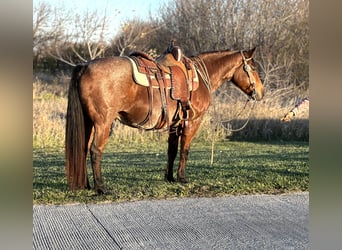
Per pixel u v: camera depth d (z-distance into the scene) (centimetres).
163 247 384
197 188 599
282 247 382
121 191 575
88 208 503
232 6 1767
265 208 505
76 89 530
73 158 526
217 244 390
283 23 1730
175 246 386
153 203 526
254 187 603
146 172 727
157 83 563
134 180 652
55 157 934
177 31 1836
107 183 627
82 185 530
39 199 535
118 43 1584
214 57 655
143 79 548
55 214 480
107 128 535
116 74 534
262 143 1164
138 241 399
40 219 461
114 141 1165
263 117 1244
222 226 440
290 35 1706
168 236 412
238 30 1769
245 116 1237
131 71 544
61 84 1587
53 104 1284
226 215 477
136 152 1010
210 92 642
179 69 589
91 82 525
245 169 745
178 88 578
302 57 1630
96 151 537
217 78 655
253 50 675
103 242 396
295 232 422
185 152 625
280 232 421
